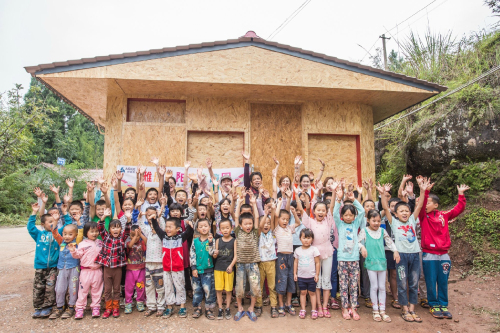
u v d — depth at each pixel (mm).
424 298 4602
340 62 6102
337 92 6359
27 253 8188
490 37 8461
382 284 4227
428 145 7703
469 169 6867
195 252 4215
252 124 7016
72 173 21125
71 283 4242
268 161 6984
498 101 6770
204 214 4352
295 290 4422
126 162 6293
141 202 4379
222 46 5816
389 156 9328
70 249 4039
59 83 5781
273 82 5875
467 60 8742
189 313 4309
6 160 16828
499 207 6250
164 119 6652
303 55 6004
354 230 4402
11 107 16516
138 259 4355
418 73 9633
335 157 7078
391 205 4832
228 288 4168
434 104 8414
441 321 4105
